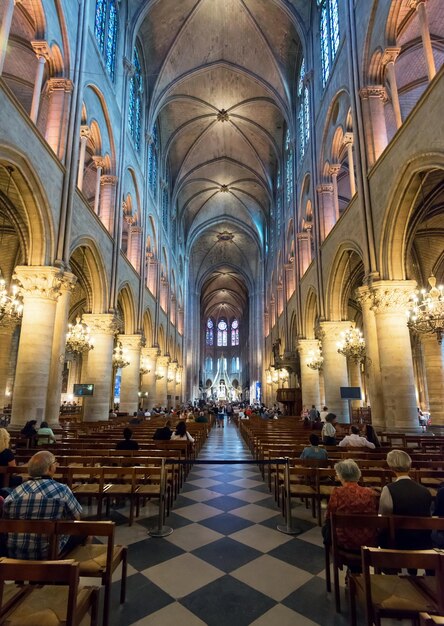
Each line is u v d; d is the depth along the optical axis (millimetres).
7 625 2441
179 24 23156
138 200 22734
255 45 24344
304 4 20703
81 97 13008
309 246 22422
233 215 46125
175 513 6371
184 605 3545
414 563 2502
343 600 3654
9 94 8680
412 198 10250
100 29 16609
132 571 4211
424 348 19812
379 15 11867
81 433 11719
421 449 8477
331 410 16141
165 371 31250
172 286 36750
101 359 15836
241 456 12719
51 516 3281
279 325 30938
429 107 8539
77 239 13008
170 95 27359
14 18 13633
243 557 4602
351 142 14672
